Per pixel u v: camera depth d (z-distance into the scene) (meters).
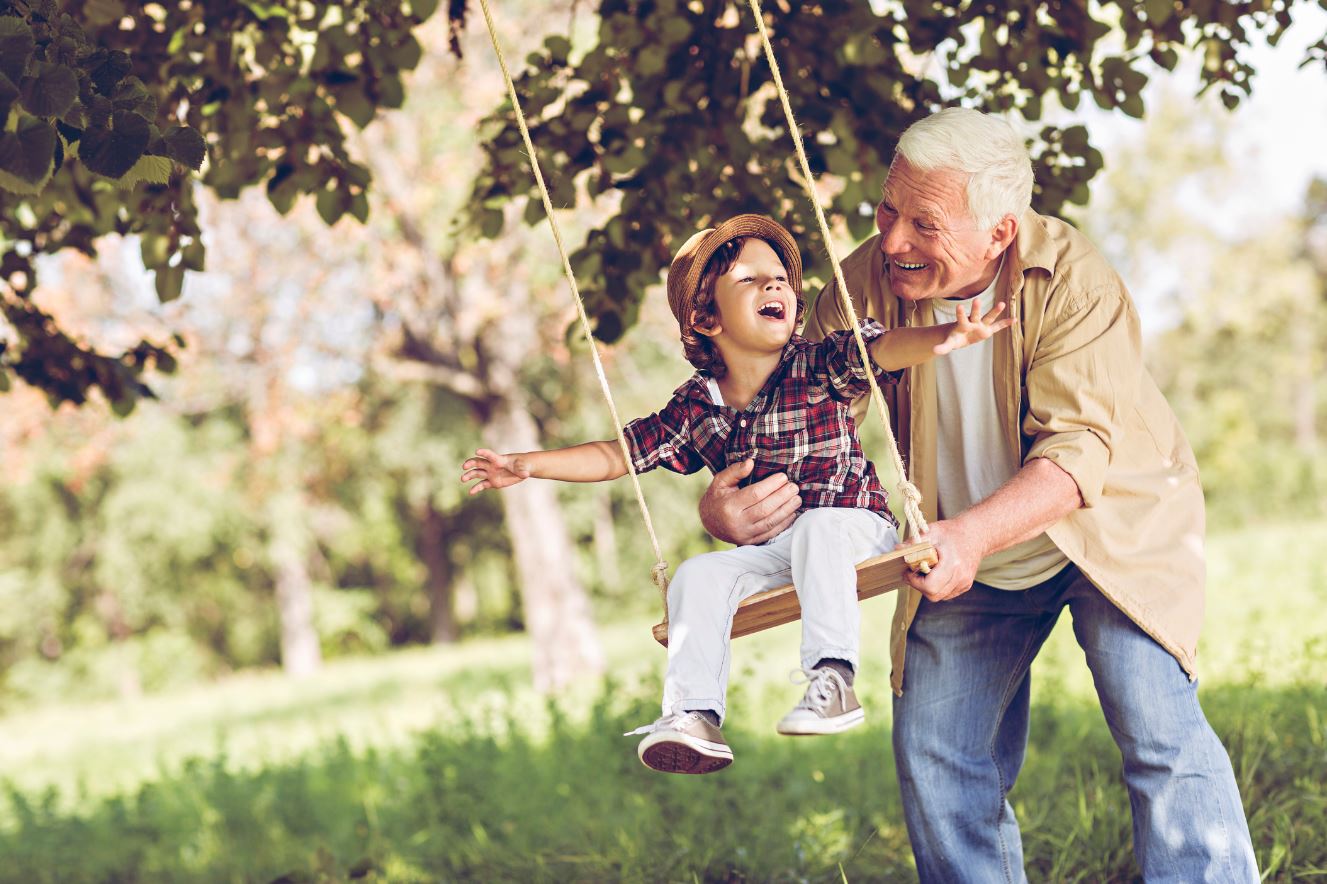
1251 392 49.31
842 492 3.19
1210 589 13.08
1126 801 5.27
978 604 3.59
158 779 11.91
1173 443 3.46
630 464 3.27
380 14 5.27
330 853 6.43
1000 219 3.14
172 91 5.28
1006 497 3.11
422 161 16.80
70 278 17.84
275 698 26.39
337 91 5.30
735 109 5.33
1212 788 3.24
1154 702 3.26
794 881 5.18
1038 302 3.31
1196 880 3.23
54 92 2.50
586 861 5.94
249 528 37.09
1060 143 5.34
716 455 3.33
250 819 8.07
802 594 2.99
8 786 9.17
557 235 3.22
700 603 3.06
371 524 44.28
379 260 17.83
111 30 5.02
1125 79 5.23
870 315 3.63
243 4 5.20
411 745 11.00
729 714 7.43
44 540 39.12
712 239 3.24
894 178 3.18
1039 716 6.71
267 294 18.89
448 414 31.31
